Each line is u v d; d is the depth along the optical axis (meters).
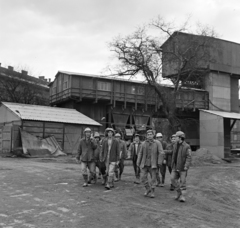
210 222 7.16
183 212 7.96
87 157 11.16
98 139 13.52
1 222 6.46
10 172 14.88
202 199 10.02
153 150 9.62
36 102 50.06
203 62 40.31
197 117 48.09
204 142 40.81
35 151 27.16
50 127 30.31
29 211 7.41
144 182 9.78
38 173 14.78
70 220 6.74
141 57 31.56
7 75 47.81
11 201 8.45
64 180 12.59
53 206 7.98
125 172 17.22
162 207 8.41
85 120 33.88
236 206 9.50
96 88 40.41
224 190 12.44
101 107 42.38
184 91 41.47
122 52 31.83
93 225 6.43
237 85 50.50
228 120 43.75
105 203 8.55
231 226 6.93
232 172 20.81
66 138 31.42
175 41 33.75
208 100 46.31
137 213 7.59
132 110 43.97
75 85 39.31
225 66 46.62
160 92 32.66
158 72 32.66
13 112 29.59
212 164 29.95
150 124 45.03
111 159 10.77
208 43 34.91
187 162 8.99
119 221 6.82
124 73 32.44
